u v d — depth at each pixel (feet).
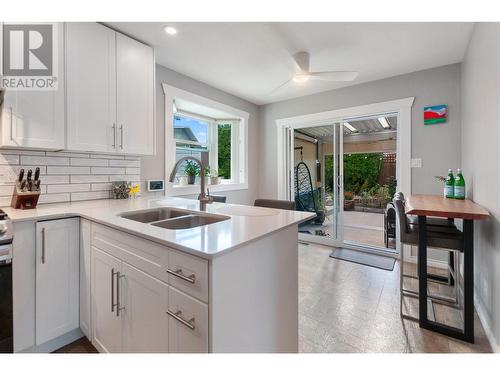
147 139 7.70
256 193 14.66
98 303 4.61
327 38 7.50
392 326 5.87
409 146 10.01
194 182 11.61
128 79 7.21
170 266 3.16
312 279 8.51
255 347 3.51
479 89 6.34
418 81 9.84
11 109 5.19
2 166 5.79
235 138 13.75
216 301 2.79
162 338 3.28
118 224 4.03
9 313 4.25
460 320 6.10
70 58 5.99
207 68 9.69
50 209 5.50
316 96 12.52
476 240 6.59
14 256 4.40
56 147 5.76
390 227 12.11
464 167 8.45
